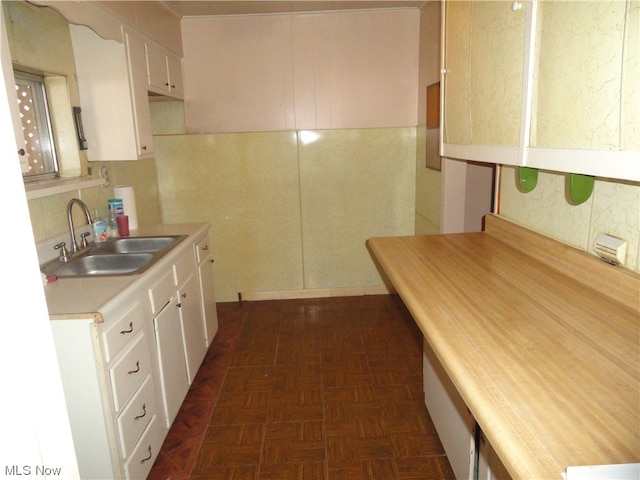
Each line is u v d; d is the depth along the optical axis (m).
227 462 2.08
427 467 2.00
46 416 0.61
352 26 3.68
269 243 4.04
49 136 2.35
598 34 0.89
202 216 3.97
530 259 1.77
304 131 3.84
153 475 2.00
